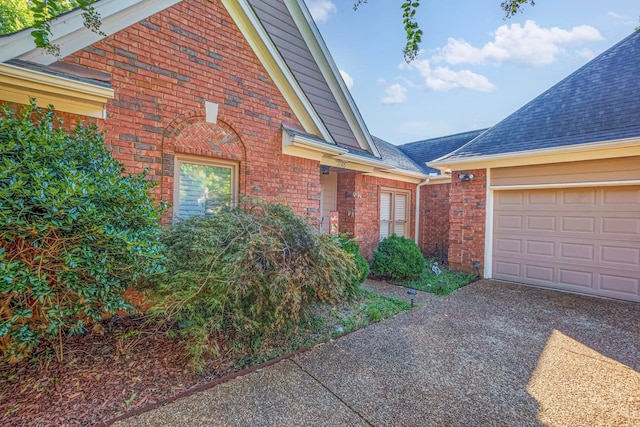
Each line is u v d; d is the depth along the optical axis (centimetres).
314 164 647
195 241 361
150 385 290
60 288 266
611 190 626
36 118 344
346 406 270
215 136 502
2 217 220
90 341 353
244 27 532
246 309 362
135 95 423
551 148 654
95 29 372
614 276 620
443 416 259
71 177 247
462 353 375
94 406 257
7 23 867
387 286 722
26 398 260
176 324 381
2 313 251
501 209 777
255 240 349
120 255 279
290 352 369
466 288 698
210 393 284
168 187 451
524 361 357
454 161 809
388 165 873
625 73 723
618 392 297
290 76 584
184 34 466
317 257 385
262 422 247
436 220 1070
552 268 698
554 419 257
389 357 363
